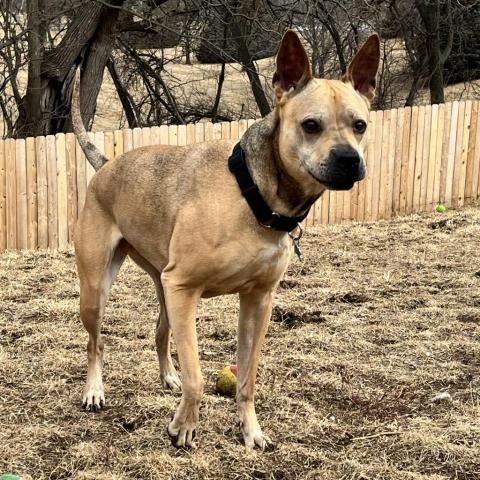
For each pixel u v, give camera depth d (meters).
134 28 4.78
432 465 1.77
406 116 4.43
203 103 6.64
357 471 1.73
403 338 2.46
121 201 1.89
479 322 2.60
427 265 3.24
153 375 2.14
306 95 1.62
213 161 1.73
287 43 1.65
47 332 2.41
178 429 1.77
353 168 1.56
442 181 4.71
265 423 1.92
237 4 5.29
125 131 3.62
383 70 6.68
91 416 1.93
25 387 2.07
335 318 2.61
